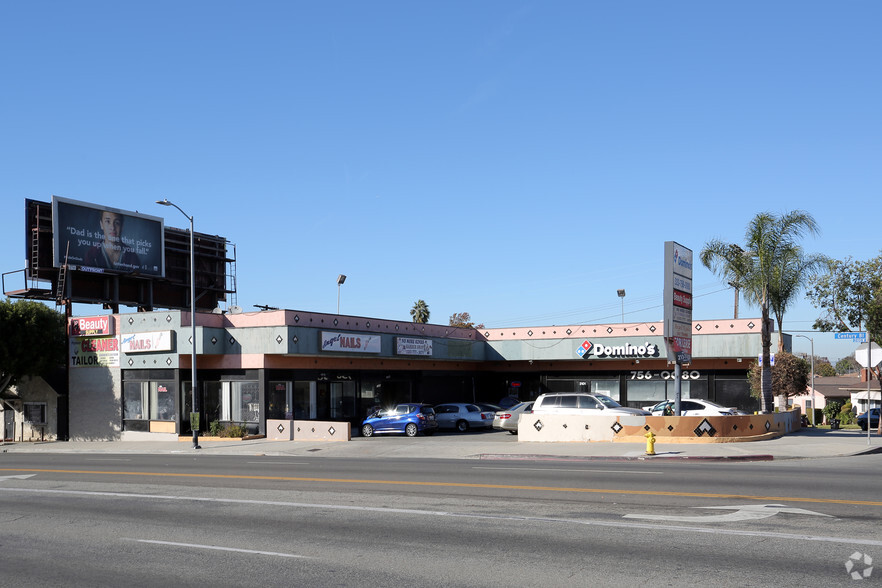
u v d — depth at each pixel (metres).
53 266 41.81
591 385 48.66
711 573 8.45
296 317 36.50
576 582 8.23
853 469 18.58
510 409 37.31
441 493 15.00
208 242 52.44
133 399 39.03
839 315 36.94
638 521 11.46
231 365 37.31
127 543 10.95
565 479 16.80
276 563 9.46
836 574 8.32
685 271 29.47
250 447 31.58
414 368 45.69
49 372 41.81
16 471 22.00
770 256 34.03
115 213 45.34
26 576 9.20
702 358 44.88
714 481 15.93
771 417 29.08
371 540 10.68
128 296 46.47
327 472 19.75
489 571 8.80
